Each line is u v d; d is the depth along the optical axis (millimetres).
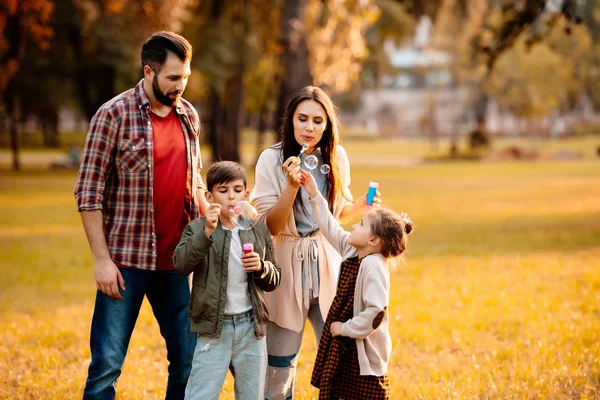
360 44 27484
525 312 8609
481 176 38062
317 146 5117
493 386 5922
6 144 71688
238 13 37125
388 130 109625
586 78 65750
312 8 25344
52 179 36094
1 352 7254
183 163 4895
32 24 26766
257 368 4594
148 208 4723
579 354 6738
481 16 38062
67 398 5891
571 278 10891
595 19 61312
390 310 8914
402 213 4887
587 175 37469
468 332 7789
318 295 5008
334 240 4789
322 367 4711
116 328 4680
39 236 16875
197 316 4496
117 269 4637
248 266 4398
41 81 43906
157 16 30062
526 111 60688
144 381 6395
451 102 90125
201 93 42562
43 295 10336
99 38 33438
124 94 4762
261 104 46000
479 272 11594
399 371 6609
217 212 4348
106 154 4637
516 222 18844
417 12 29016
